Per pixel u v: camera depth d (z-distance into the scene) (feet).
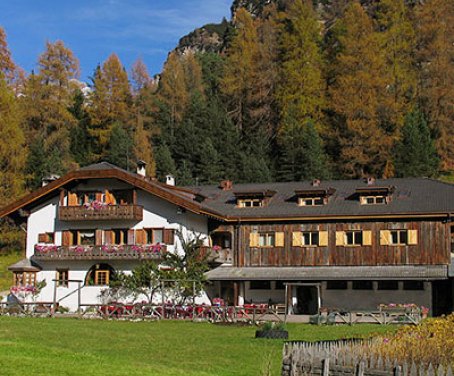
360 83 255.50
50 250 164.55
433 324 60.18
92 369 56.44
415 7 308.40
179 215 161.58
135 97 349.20
